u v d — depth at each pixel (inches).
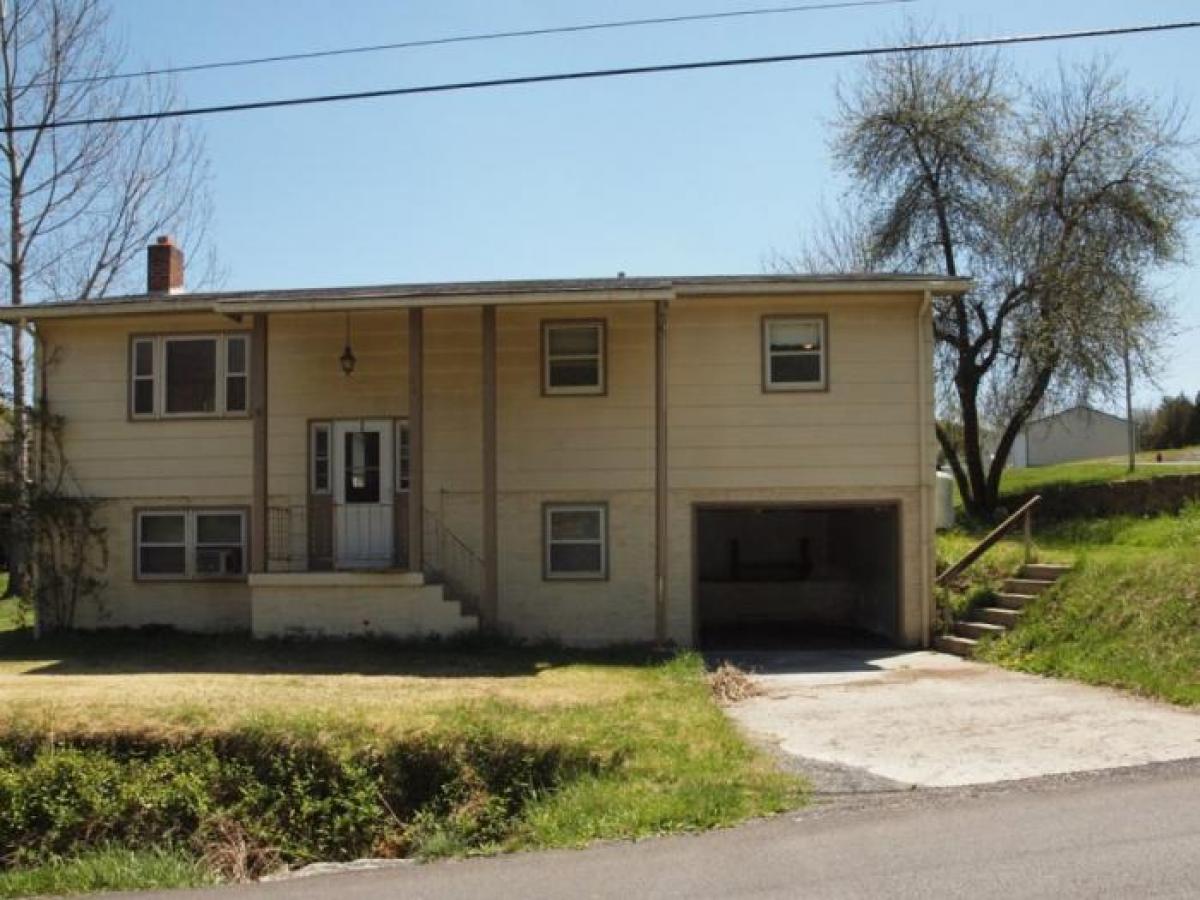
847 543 959.6
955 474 1369.3
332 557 787.4
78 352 816.3
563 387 777.6
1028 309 1273.4
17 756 421.1
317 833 393.7
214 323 807.7
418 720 426.9
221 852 382.6
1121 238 1261.1
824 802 334.0
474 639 718.5
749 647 767.7
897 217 1327.5
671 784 362.0
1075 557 752.3
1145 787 327.3
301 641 722.8
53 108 1178.0
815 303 762.2
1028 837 283.1
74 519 804.0
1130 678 503.8
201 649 713.6
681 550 760.3
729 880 264.2
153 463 807.7
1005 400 1298.0
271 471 797.9
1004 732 421.7
